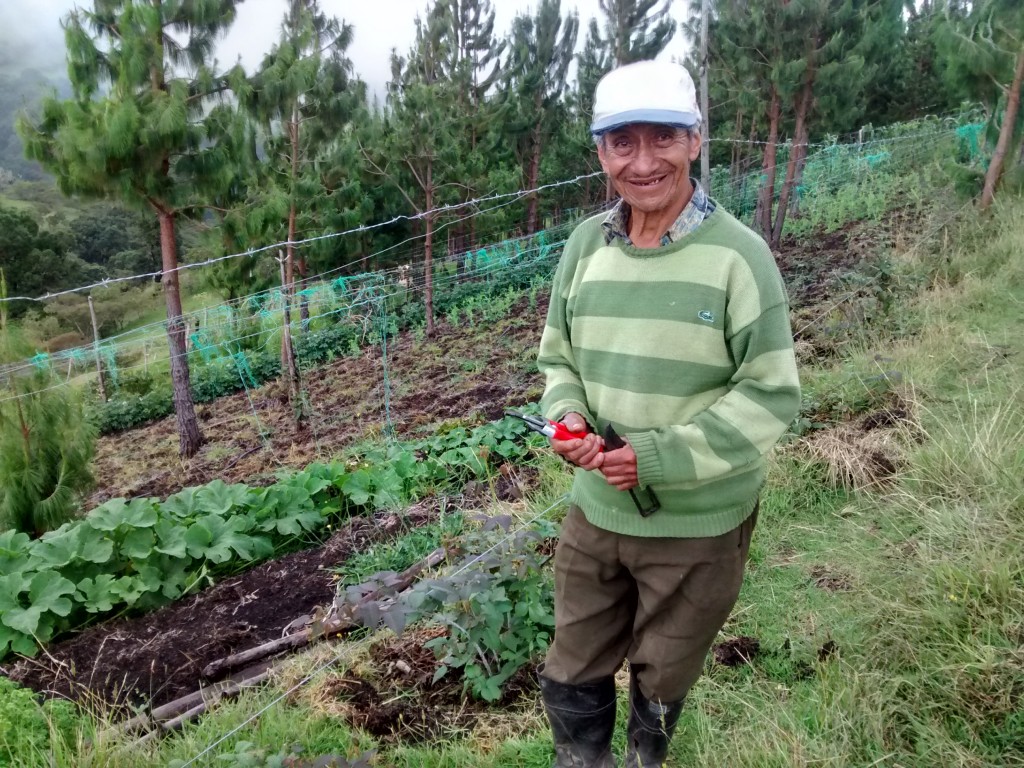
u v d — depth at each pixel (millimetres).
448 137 14055
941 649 2352
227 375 15523
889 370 4648
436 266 16578
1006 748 2012
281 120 11289
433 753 2500
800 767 2033
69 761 2621
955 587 2490
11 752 2709
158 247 46406
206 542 4664
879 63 14297
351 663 3158
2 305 6090
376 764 2502
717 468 1584
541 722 2568
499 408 7367
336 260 17547
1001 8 7828
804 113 10891
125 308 32656
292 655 3516
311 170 13555
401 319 15961
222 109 9688
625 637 1961
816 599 2869
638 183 1575
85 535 4484
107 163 8977
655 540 1741
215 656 3727
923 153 13805
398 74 20516
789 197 12195
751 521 1812
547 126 18625
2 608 4012
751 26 10609
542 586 3064
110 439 14203
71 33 8906
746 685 2498
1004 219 7336
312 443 9469
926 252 7102
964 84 8461
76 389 6387
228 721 2850
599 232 1783
